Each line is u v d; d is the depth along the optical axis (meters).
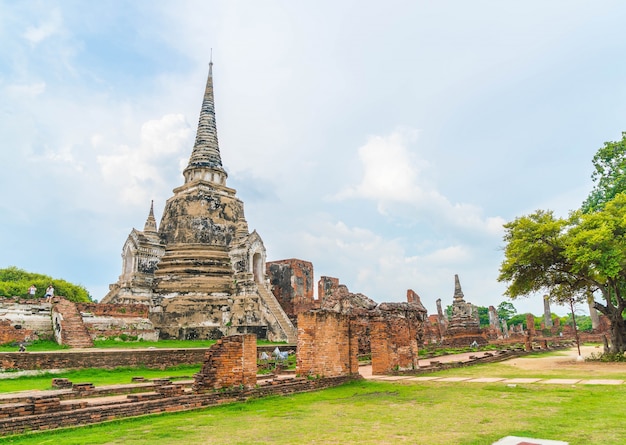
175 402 12.62
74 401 12.27
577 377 18.31
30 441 9.16
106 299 40.69
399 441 8.73
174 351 25.77
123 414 11.49
